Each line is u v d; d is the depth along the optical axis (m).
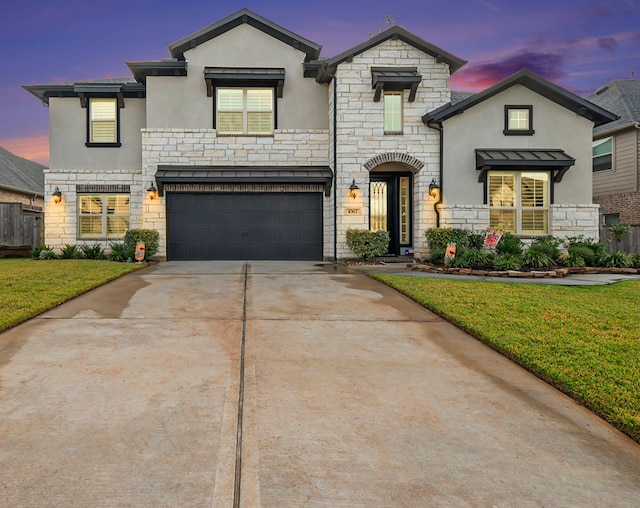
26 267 11.24
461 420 3.32
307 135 15.26
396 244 15.62
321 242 15.01
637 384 3.89
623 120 19.14
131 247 13.70
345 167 14.27
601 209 17.48
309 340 5.31
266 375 4.15
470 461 2.75
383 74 13.88
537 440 3.04
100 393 3.66
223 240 14.82
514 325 5.82
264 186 14.66
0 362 4.38
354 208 14.30
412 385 3.99
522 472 2.64
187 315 6.46
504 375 4.29
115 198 15.82
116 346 4.93
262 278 10.22
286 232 14.94
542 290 8.48
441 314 6.59
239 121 15.16
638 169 18.55
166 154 14.85
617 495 2.44
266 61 15.16
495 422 3.30
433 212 14.34
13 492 2.35
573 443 3.01
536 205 14.52
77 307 6.87
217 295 8.01
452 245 12.07
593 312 6.62
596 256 12.68
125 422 3.17
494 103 14.35
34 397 3.57
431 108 14.45
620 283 9.77
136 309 6.80
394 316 6.60
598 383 3.91
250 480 2.51
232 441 2.93
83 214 15.73
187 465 2.64
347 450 2.85
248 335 5.47
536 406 3.60
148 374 4.11
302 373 4.23
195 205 14.74
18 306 6.50
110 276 9.68
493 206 14.46
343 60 14.17
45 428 3.05
